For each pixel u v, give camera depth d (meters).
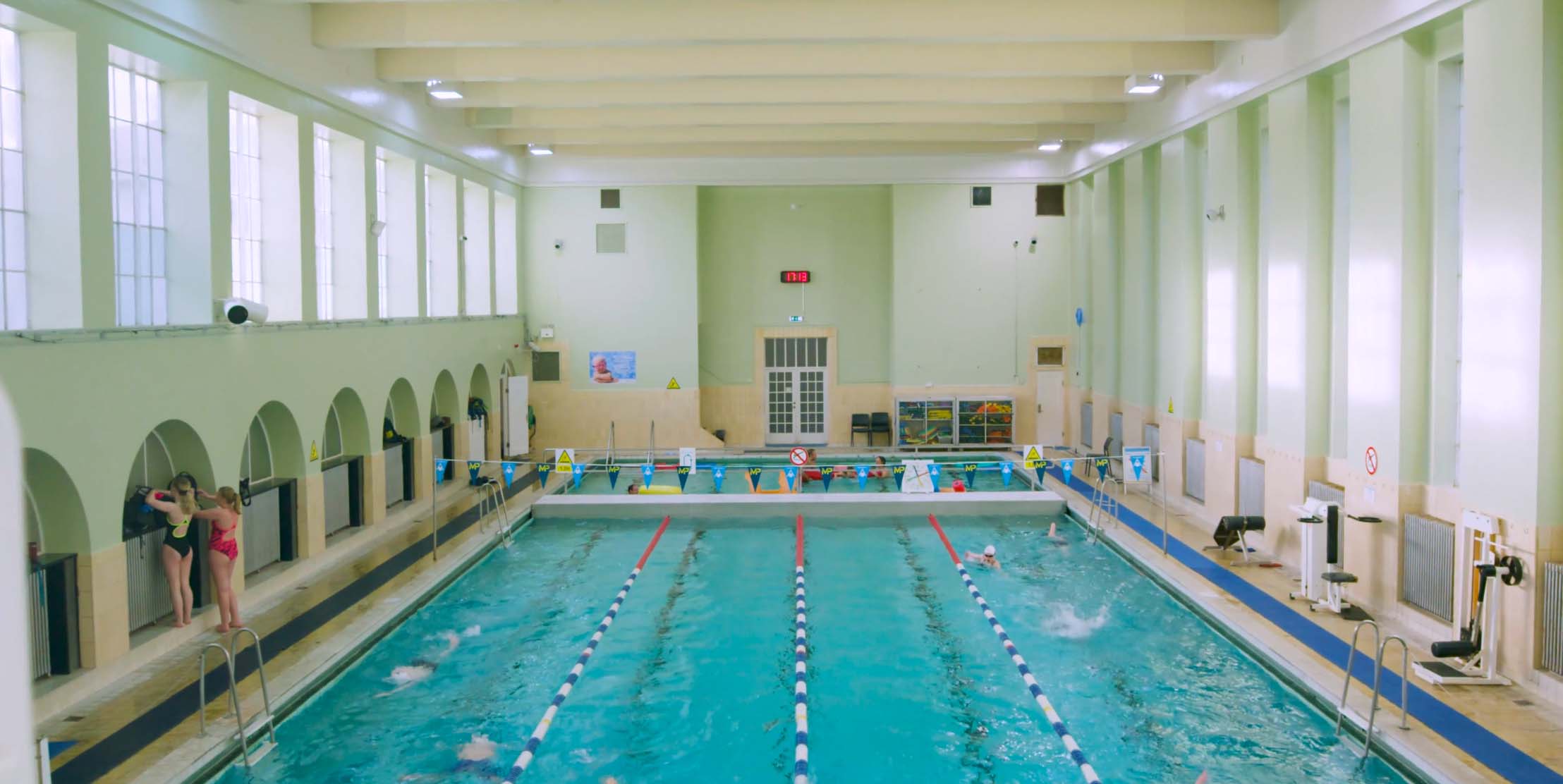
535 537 14.50
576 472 15.55
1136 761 7.38
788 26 11.54
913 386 21.72
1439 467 9.58
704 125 17.19
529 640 10.04
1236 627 9.78
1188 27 11.56
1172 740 7.72
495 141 19.08
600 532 14.77
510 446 19.64
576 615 10.80
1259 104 12.80
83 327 8.38
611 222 21.31
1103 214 19.08
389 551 13.09
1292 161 11.75
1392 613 9.95
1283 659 8.88
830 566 12.74
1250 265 13.34
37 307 8.33
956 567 12.66
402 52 13.77
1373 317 10.14
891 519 15.52
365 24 11.95
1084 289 20.44
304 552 11.95
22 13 7.73
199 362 9.80
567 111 17.28
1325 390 11.62
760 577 12.27
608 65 13.48
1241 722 8.04
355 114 13.30
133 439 8.86
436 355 16.27
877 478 18.30
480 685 8.89
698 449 21.12
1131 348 17.34
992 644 9.87
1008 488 16.83
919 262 21.53
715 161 21.23
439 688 8.82
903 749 7.61
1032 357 21.62
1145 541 13.32
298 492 11.90
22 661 0.92
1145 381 16.88
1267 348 12.52
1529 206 7.92
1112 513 14.98
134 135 9.66
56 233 8.30
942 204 21.48
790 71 13.32
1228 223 13.51
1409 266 9.60
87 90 8.37
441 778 7.15
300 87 11.75
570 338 21.41
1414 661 8.72
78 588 8.39
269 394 11.12
